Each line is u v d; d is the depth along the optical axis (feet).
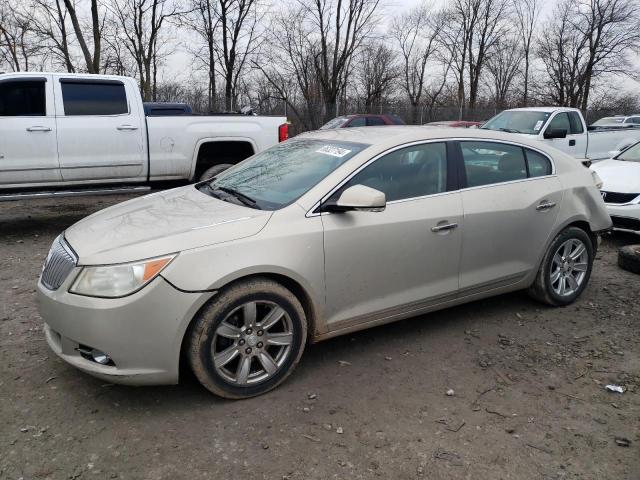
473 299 13.75
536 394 10.93
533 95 135.85
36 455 8.80
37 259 19.98
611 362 12.32
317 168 12.13
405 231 11.94
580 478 8.54
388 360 12.24
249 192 12.27
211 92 86.33
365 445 9.22
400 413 10.17
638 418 10.16
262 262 10.14
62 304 9.65
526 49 137.08
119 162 24.13
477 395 10.85
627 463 8.89
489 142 13.91
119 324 9.32
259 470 8.58
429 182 12.67
